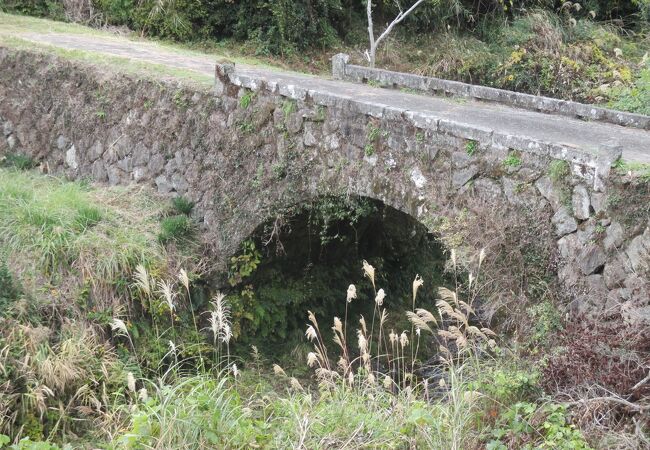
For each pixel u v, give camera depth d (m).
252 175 8.49
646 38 15.49
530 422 5.09
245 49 14.71
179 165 9.29
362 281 10.74
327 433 5.52
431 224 6.67
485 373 5.70
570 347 5.23
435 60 15.01
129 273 8.36
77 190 9.43
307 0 15.05
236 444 5.55
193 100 9.14
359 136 7.31
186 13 14.56
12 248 8.31
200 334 8.62
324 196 7.80
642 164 5.52
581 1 16.23
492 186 6.24
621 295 5.33
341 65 10.14
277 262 9.52
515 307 5.95
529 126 7.25
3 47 11.29
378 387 6.24
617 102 11.78
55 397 7.19
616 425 4.91
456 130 6.47
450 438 5.18
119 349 8.00
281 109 8.12
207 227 9.01
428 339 10.04
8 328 7.40
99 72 10.18
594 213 5.56
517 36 14.45
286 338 9.62
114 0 14.63
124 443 5.43
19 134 11.05
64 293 8.05
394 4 15.88
